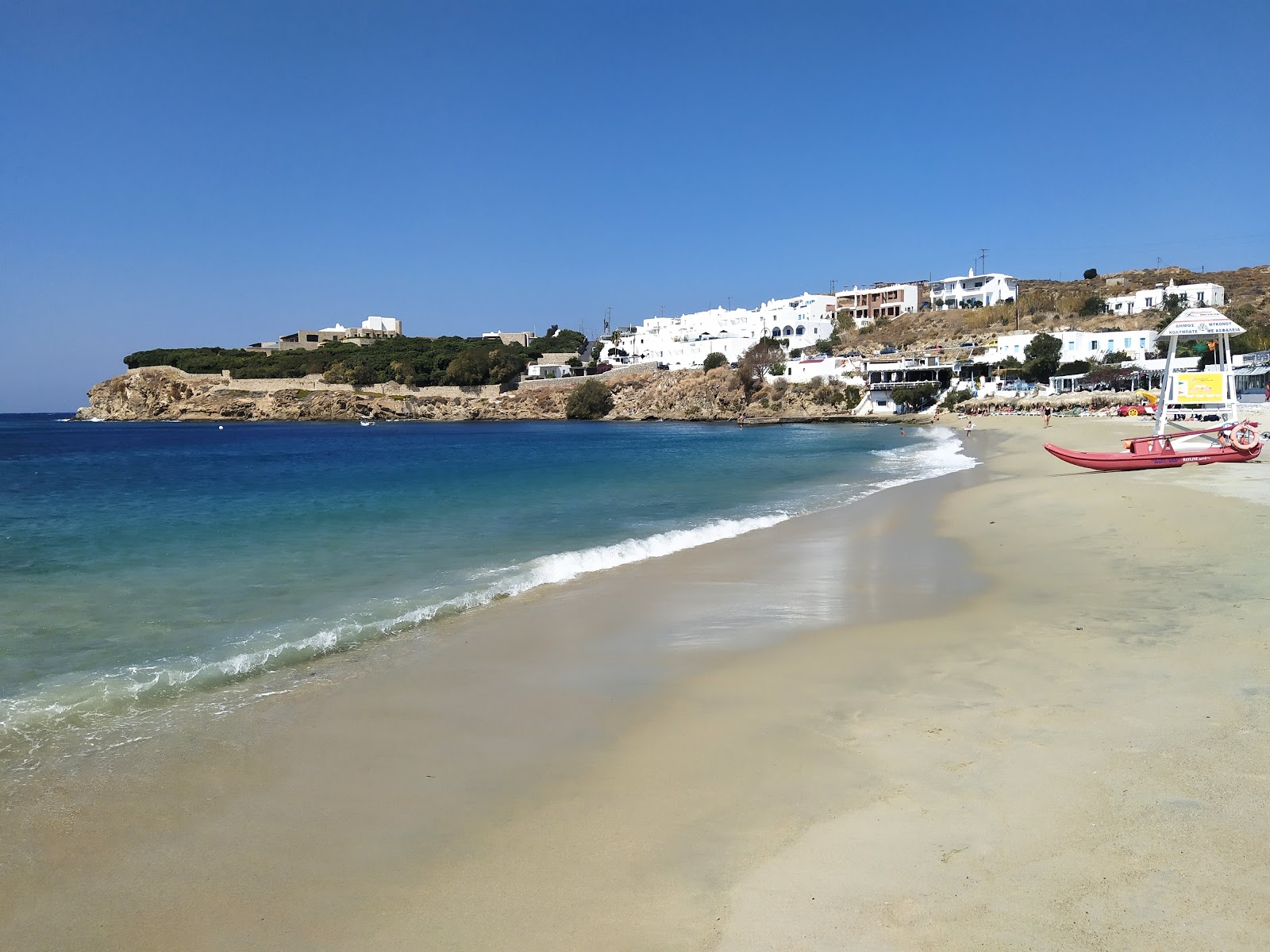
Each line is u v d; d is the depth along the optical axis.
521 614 12.59
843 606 12.79
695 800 6.44
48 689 9.27
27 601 13.46
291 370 163.12
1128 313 124.00
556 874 5.45
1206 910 4.62
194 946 4.80
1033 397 96.19
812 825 5.91
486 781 6.96
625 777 6.95
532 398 150.38
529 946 4.68
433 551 18.12
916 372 110.56
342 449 73.75
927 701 8.34
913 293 153.25
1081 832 5.52
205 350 182.75
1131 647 9.62
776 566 16.03
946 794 6.23
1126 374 92.69
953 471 36.50
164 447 79.00
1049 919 4.63
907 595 13.39
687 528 20.88
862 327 151.50
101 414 172.50
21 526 22.45
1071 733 7.20
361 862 5.70
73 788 6.90
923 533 19.69
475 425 136.75
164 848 5.95
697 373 140.25
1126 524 18.00
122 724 8.29
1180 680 8.36
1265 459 29.25
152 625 11.98
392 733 8.03
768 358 131.25
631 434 102.50
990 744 7.11
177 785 6.95
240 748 7.69
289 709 8.67
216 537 20.19
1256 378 66.75
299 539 19.88
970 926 4.62
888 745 7.26
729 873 5.36
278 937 4.87
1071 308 131.00
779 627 11.70
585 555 16.59
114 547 18.72
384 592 14.03
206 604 13.26
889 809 6.05
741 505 26.31
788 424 112.19
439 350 165.25
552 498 28.81
